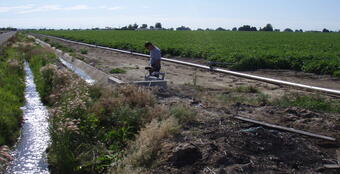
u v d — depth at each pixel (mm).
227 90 14148
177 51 33062
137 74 19297
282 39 66750
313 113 9508
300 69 21344
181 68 22516
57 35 91688
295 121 8938
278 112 9742
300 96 12266
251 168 6051
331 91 13617
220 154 6492
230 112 9805
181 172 6137
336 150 7086
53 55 29000
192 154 6539
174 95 12328
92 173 7090
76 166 7301
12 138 9492
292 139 7367
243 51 31125
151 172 6246
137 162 6719
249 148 6812
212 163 6281
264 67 22328
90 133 8617
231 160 6355
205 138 7387
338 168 6133
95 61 26875
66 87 12727
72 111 9141
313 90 14289
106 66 23234
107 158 7297
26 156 8359
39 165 7855
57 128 8000
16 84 16375
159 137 7359
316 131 8180
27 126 10695
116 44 45375
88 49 44125
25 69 23266
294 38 72188
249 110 10102
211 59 25812
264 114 9602
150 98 10641
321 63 20078
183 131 7883
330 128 8375
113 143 8156
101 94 12008
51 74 16125
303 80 17344
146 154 6758
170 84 15461
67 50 38094
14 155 8414
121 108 9586
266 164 6238
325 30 151000
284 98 11547
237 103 10906
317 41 60000
